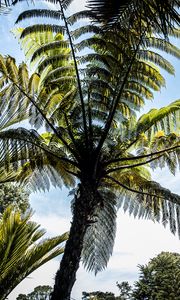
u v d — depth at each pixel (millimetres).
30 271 4734
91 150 6340
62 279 5117
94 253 8117
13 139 6047
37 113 7223
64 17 5859
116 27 3500
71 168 7922
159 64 7258
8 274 4531
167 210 7516
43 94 7176
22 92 6906
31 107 7223
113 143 6973
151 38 6734
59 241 5059
